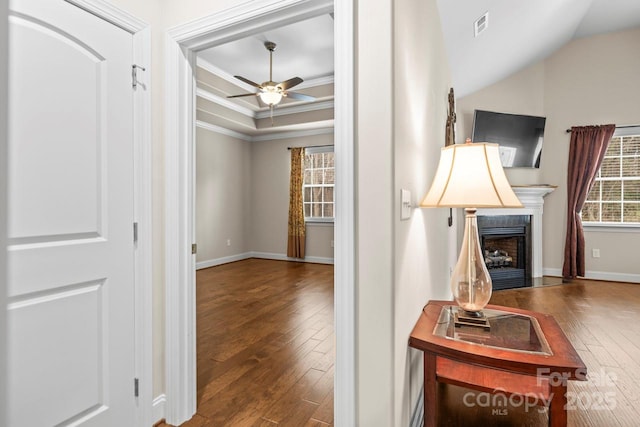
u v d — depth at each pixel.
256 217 7.08
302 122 5.94
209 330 2.97
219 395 1.95
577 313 3.52
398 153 1.28
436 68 2.51
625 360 2.44
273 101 4.22
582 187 4.98
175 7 1.69
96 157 1.42
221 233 6.36
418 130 1.75
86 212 1.38
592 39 5.02
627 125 4.85
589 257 5.08
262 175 7.00
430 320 1.58
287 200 6.74
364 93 1.24
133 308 1.57
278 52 4.34
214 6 1.58
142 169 1.62
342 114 1.26
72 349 1.33
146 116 1.63
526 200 5.09
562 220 5.18
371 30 1.23
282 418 1.74
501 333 1.40
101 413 1.43
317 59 4.56
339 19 1.26
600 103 4.98
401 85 1.34
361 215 1.26
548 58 5.25
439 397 1.99
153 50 1.67
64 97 1.30
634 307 3.72
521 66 5.12
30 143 1.20
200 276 5.27
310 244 6.55
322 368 2.27
